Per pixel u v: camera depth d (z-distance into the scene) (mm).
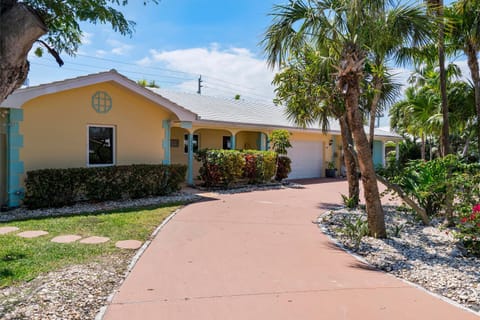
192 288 4129
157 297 3857
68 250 5387
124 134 11195
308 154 20188
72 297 3766
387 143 26828
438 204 8094
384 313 3564
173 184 11719
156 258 5215
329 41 6465
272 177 16188
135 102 11445
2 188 8984
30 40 2928
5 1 2879
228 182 13680
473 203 6363
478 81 8852
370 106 10289
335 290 4148
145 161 11789
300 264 5086
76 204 9430
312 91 9250
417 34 6070
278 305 3711
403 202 8820
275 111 21156
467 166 7062
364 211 9406
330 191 14016
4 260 4855
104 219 7637
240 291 4066
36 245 5602
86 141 10281
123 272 4594
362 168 6641
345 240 6496
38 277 4270
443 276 4680
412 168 8133
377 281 4484
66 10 3984
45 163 9469
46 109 9453
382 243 6246
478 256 5543
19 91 8391
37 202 8680
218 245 5996
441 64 7656
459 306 3762
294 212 9289
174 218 8078
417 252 5766
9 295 3748
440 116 10969
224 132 17828
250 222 7910
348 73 6223
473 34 8258
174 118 12250
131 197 10578
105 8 4199
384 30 6098
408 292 4129
